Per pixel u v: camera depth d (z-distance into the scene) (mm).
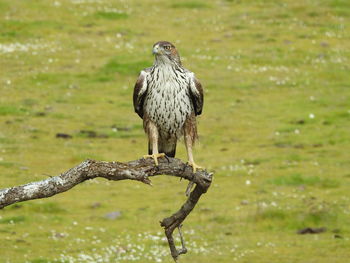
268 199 19594
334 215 18219
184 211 8641
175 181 21781
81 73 31938
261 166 22688
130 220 18172
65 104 28375
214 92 30422
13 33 36500
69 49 35031
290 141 25281
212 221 18219
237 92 30562
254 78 32375
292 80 32281
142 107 10422
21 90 29578
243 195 20078
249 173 21984
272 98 30094
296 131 26281
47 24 38156
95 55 34344
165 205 19297
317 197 19828
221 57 34750
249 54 35344
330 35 38625
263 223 18031
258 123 27141
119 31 38094
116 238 16875
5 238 16375
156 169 8586
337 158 23531
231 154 23906
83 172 8125
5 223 17547
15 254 15281
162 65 10016
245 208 19000
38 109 27562
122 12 41375
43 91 29719
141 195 20281
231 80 31922
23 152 23000
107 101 28984
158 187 21141
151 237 17031
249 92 30656
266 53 35531
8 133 24797
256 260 15547
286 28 39594
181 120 10195
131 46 35625
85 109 27969
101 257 15547
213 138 25469
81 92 29875
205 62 33844
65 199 19656
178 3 43938
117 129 25969
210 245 16594
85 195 20125
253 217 18312
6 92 29219
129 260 15414
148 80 10164
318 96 30375
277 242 16859
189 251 16125
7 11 39438
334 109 28812
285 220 18078
